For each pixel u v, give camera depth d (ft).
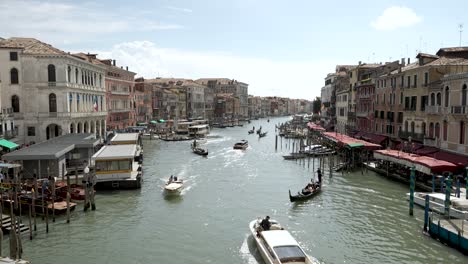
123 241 70.79
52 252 65.72
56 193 90.94
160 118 341.41
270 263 57.36
